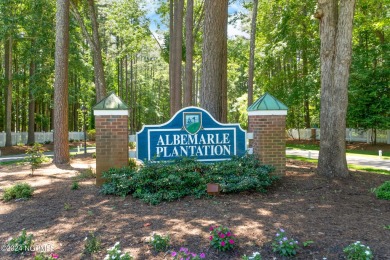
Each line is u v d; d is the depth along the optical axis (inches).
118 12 848.9
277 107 290.7
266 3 914.1
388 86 806.5
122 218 185.3
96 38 641.0
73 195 243.3
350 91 803.4
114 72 1467.8
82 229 169.3
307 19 914.1
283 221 175.2
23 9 799.7
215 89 370.0
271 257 132.3
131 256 133.1
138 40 916.6
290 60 1151.6
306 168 350.9
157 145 282.5
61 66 478.3
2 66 1066.7
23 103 1138.0
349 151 805.2
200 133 288.5
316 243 143.8
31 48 832.9
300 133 1238.3
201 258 125.6
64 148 480.4
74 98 1145.4
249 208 201.8
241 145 295.1
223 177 248.5
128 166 268.8
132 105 1547.7
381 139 915.4
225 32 378.0
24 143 1043.9
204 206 206.7
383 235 154.0
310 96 935.0
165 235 153.6
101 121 264.2
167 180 227.3
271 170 265.4
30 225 179.8
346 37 298.0
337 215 188.1
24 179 334.0
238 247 141.3
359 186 266.5
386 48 802.2
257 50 1027.9
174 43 722.8
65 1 477.7
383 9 764.0
